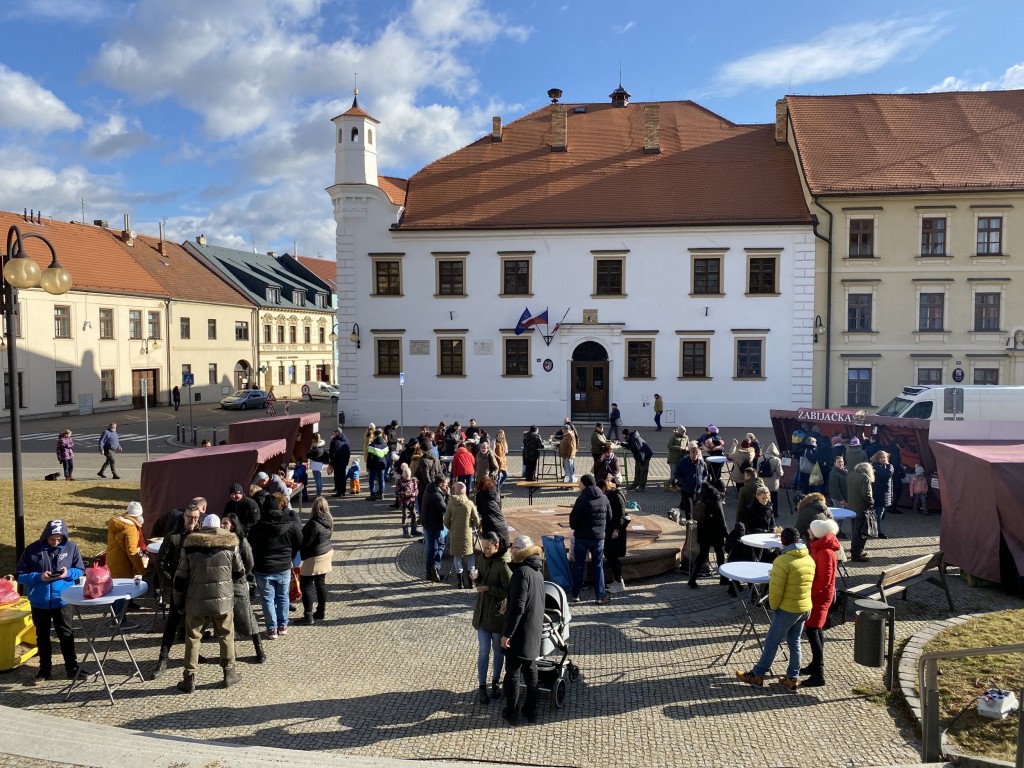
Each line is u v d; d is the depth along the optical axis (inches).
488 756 266.7
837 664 347.6
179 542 371.9
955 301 1301.7
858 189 1293.1
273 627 390.3
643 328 1346.0
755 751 267.9
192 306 2091.5
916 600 438.6
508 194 1405.0
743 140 1485.0
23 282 389.7
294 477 700.7
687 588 475.2
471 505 472.4
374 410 1393.9
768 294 1318.9
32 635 364.2
